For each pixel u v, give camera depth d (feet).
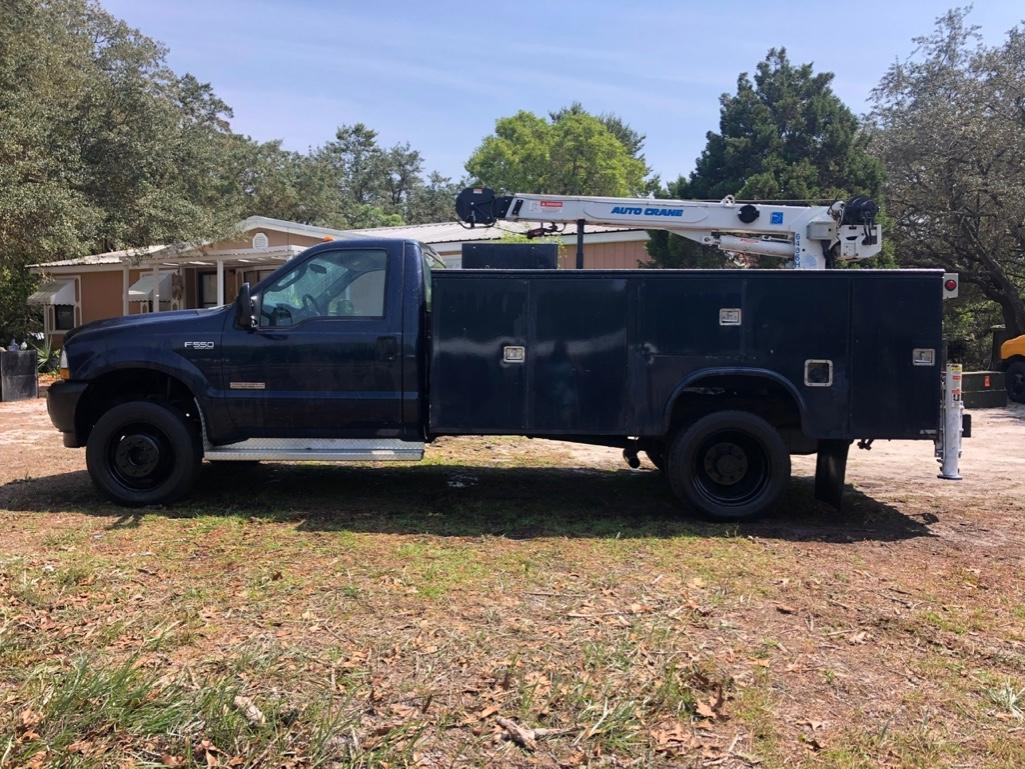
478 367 20.67
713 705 10.92
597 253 63.31
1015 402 53.42
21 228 54.95
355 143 245.24
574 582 15.90
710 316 20.31
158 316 21.84
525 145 144.36
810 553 18.35
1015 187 60.90
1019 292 74.33
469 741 10.01
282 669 11.73
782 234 26.27
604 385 20.53
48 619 13.56
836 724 10.57
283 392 21.06
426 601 14.70
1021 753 9.91
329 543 18.37
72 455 30.04
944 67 71.61
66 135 62.44
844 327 20.13
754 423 20.62
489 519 21.02
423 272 21.62
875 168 60.03
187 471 21.57
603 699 10.93
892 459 31.83
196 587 15.21
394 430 21.24
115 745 9.71
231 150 123.54
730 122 61.72
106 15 88.74
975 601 15.25
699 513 21.03
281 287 21.34
